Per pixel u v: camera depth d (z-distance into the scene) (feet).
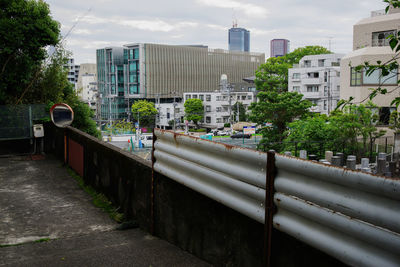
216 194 8.86
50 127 31.86
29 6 34.17
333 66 193.67
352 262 5.51
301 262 6.68
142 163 13.57
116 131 222.89
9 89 36.55
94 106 344.69
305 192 6.29
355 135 61.67
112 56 325.83
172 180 11.32
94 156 19.84
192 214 10.34
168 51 330.54
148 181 12.98
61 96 39.88
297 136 74.08
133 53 321.52
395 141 54.34
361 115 61.72
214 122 278.26
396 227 4.83
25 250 11.91
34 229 14.19
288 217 6.80
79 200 18.40
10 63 34.96
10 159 29.81
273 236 7.25
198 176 9.61
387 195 4.93
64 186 21.30
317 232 6.16
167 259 10.39
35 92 38.22
